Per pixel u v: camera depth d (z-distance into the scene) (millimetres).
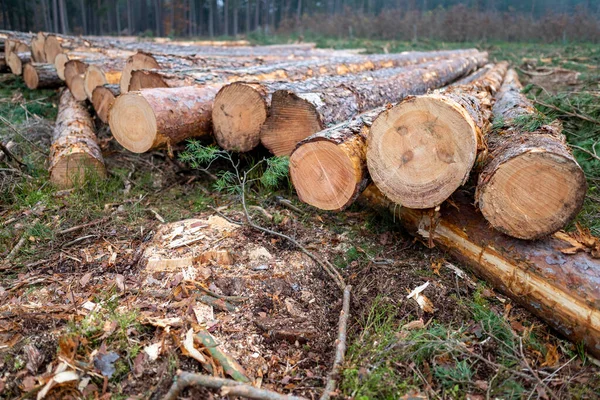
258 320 2309
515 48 15102
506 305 2529
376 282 2680
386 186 2510
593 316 2135
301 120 3391
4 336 2107
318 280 2695
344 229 3242
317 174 2654
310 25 22125
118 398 1859
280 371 2094
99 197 3699
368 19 20750
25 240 3020
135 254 2867
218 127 3781
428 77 6035
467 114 2383
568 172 2162
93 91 4934
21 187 3672
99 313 2252
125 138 3652
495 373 2084
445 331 2254
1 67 7945
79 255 2896
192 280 2525
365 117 2955
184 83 4172
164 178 4168
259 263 2732
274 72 4988
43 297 2434
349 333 2322
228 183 3846
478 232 2645
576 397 1990
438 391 1983
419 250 3018
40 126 5102
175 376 1887
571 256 2320
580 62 10578
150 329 2189
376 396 1925
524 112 3701
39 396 1818
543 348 2244
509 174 2289
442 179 2348
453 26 18578
